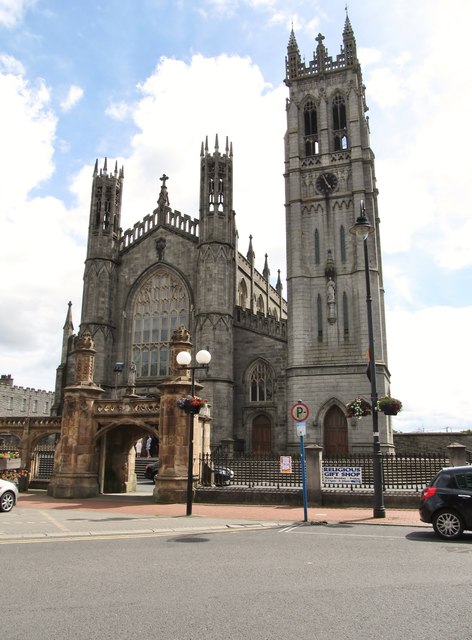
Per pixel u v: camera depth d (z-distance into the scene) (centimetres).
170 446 2888
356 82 5959
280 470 2691
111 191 6356
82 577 1105
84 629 785
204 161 5925
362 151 5684
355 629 785
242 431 5525
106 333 5909
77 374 3256
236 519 2159
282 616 844
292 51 6344
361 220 2569
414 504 2489
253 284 7600
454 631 777
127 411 3134
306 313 5375
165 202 6247
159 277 6081
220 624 806
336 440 5041
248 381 5619
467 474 1684
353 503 2575
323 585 1039
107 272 6062
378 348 5131
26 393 9225
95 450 3198
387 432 4888
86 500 2930
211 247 5625
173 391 2934
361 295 5250
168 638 749
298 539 1644
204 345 5388
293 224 5659
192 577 1105
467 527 1620
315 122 6169
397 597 952
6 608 888
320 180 5734
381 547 1488
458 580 1081
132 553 1384
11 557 1325
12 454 3522
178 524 1984
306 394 5138
